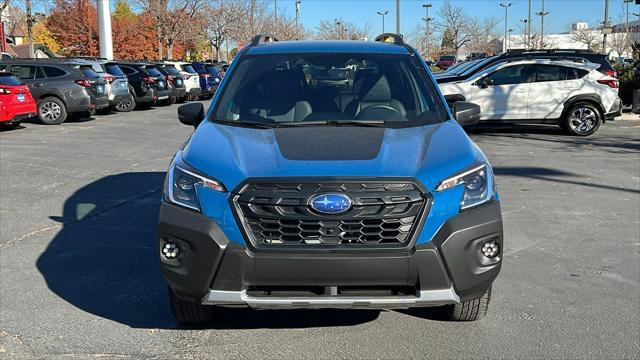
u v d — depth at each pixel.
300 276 3.33
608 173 9.63
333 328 4.09
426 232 3.38
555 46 61.50
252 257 3.33
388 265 3.33
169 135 14.65
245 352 3.77
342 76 4.86
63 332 4.03
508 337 3.95
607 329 4.07
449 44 57.12
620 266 5.32
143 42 52.44
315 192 3.37
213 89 29.52
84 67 17.88
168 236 3.54
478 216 3.49
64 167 10.05
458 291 3.46
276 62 5.00
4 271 5.21
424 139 3.91
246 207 3.40
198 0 40.62
